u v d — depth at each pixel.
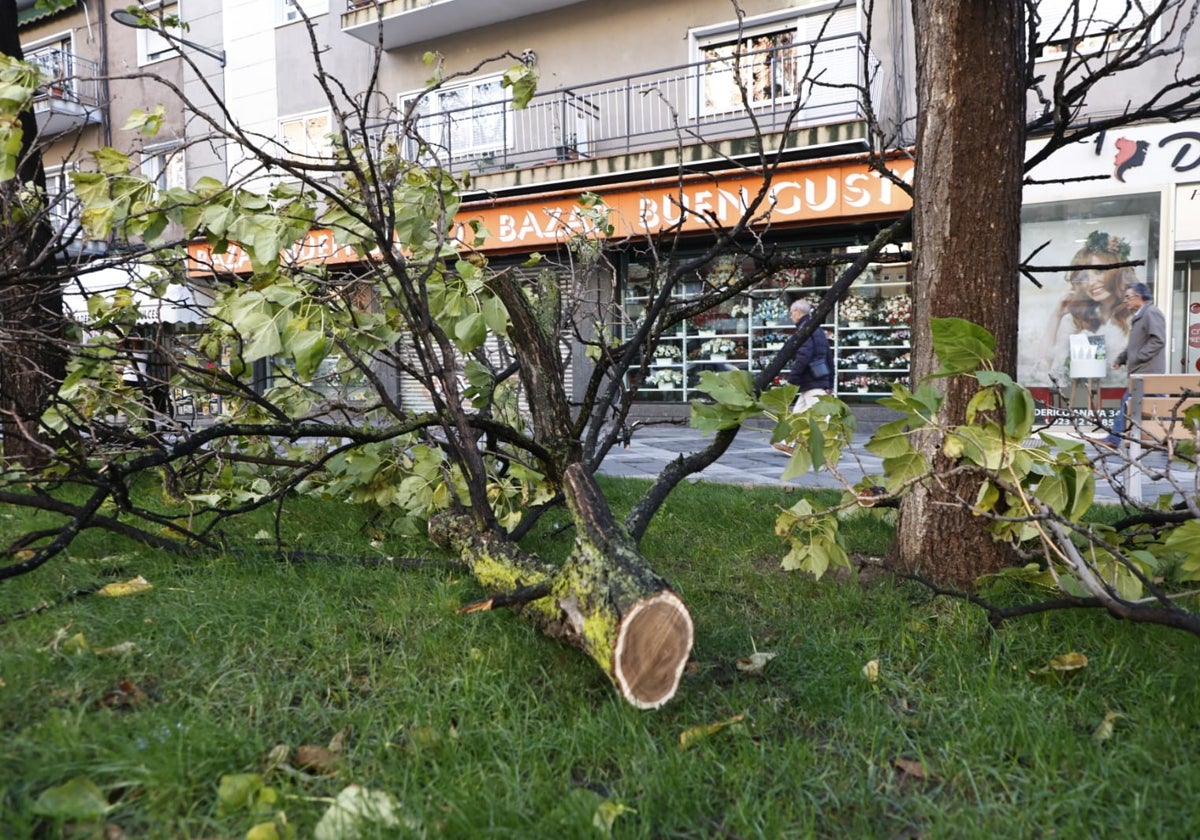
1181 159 10.31
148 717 1.86
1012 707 2.02
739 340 13.66
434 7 14.04
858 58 11.36
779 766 1.83
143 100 17.06
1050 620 2.60
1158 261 10.59
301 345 2.79
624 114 13.84
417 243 3.01
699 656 2.45
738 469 7.59
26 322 3.89
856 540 3.86
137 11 2.42
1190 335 10.75
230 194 2.92
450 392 2.90
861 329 12.82
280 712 1.98
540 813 1.62
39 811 1.46
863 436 11.69
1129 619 2.17
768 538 3.97
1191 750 1.83
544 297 3.96
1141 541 2.86
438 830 1.53
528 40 14.52
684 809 1.66
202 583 2.88
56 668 2.12
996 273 2.97
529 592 2.19
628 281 13.05
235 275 3.34
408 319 2.98
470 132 15.15
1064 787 1.73
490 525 2.91
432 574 3.13
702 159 12.04
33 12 17.81
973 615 2.63
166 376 4.36
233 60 16.62
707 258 3.44
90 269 3.22
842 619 2.78
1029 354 11.48
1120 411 4.80
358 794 1.59
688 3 13.21
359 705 2.02
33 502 3.00
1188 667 2.20
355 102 2.56
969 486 2.97
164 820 1.54
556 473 3.47
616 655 1.80
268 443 4.10
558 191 12.55
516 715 1.97
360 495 3.84
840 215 11.04
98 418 4.16
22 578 2.88
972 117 2.93
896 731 2.01
